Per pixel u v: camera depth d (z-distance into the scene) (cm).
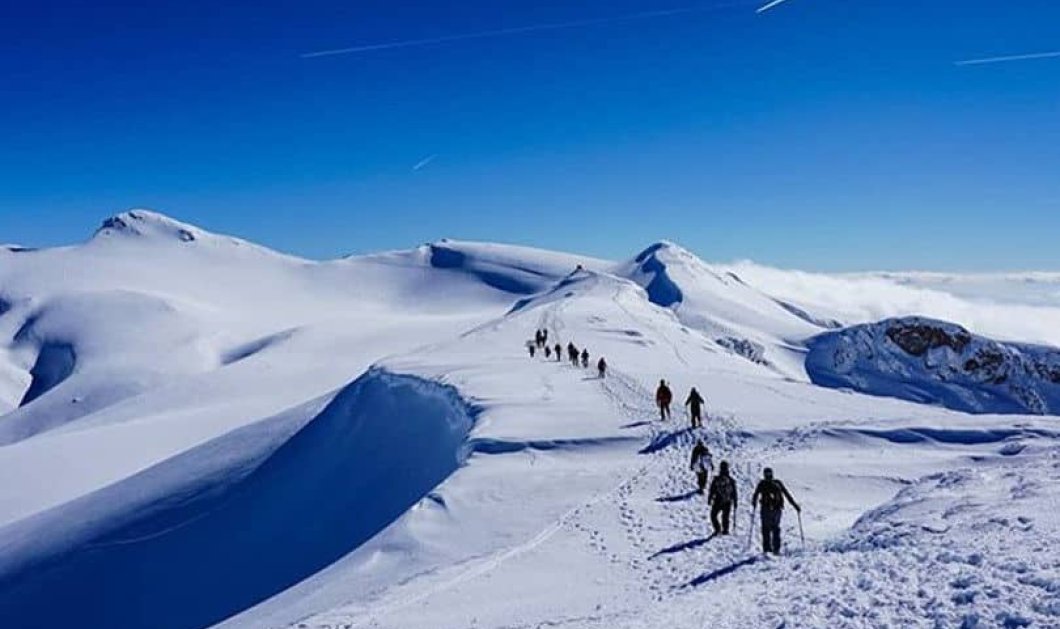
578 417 3438
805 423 3294
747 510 2270
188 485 4612
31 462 7675
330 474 4038
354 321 19425
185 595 3441
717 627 1029
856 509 2348
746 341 15900
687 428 3238
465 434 3341
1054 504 1476
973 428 3181
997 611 863
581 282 13138
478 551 2008
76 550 4069
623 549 1942
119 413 11538
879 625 900
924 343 14300
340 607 1597
